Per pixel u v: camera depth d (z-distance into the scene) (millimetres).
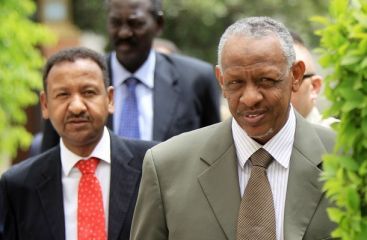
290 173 4770
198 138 5031
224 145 4914
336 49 3680
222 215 4730
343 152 3857
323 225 4656
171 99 7906
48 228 5660
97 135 5773
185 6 18766
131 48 7902
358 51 3561
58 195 5719
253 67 4441
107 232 5680
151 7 8000
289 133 4828
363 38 3543
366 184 3652
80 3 20703
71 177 5789
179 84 8008
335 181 3660
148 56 8016
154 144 5973
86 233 5680
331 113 3742
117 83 7969
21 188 5758
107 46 20266
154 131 7750
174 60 8164
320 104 6582
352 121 3699
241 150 4848
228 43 4531
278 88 4500
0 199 5793
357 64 3584
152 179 4965
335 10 3727
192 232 4762
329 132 4965
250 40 4477
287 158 4809
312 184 4730
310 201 4699
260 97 4465
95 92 5758
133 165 5855
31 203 5727
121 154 5875
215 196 4789
